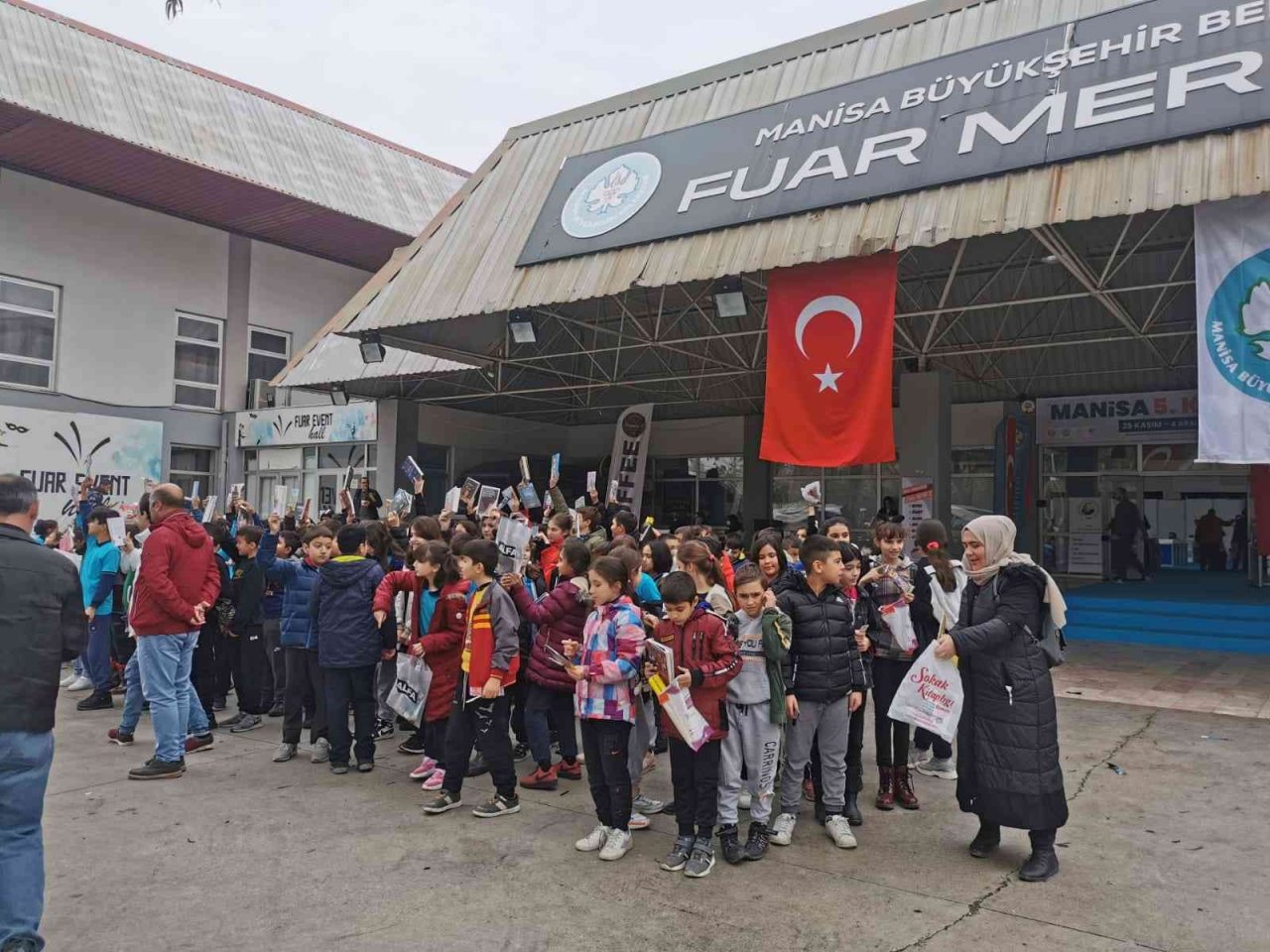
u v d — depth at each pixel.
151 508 5.74
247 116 19.23
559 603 5.22
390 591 5.59
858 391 8.40
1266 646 10.27
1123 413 15.73
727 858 4.19
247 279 20.64
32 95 14.98
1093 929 3.49
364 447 18.16
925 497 11.84
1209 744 6.29
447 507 7.85
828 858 4.26
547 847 4.40
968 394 16.95
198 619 5.66
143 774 5.49
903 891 3.87
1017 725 4.04
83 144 16.02
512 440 20.62
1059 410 16.30
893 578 5.14
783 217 8.80
